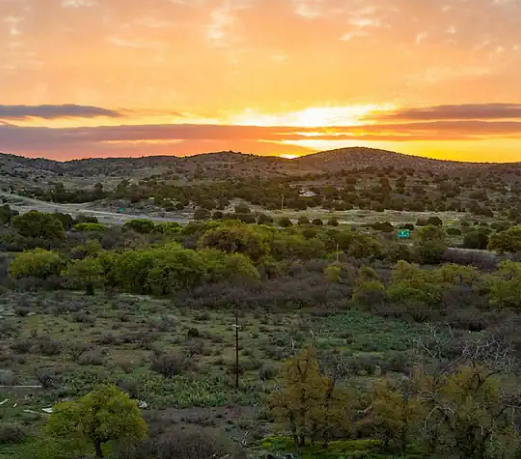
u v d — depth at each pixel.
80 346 47.66
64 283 78.31
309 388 28.78
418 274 69.56
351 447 28.45
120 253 87.69
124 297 73.94
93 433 26.50
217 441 28.48
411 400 28.38
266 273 85.69
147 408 34.44
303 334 55.81
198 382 39.97
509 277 69.88
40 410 32.88
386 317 64.12
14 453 26.75
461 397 27.05
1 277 80.75
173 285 75.69
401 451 27.72
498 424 27.09
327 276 80.31
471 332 56.75
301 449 28.47
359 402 31.77
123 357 46.12
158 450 27.11
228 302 70.25
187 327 58.28
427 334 54.91
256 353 48.72
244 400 36.38
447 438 26.56
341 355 46.56
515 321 58.09
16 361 42.97
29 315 60.84
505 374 34.88
